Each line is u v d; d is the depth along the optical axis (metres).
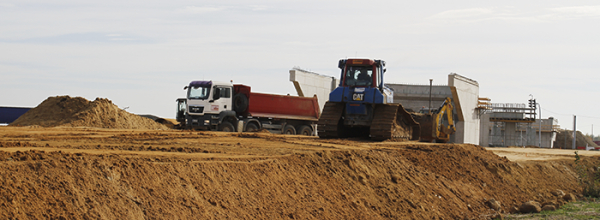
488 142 56.31
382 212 13.05
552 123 74.88
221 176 10.68
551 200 19.19
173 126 37.53
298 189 11.88
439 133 29.25
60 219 7.43
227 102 31.00
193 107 30.36
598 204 18.73
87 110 33.72
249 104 32.03
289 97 34.53
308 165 13.29
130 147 14.09
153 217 8.47
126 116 35.84
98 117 33.66
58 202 7.71
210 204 9.61
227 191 10.29
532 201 17.22
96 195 8.25
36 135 19.94
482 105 50.66
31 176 7.93
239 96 31.86
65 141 16.44
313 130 36.69
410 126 26.03
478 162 19.95
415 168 16.92
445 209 14.99
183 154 12.77
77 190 8.12
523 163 22.41
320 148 17.56
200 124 30.19
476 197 16.97
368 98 23.06
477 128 50.62
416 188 15.31
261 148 16.55
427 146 20.59
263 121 33.38
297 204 11.21
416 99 51.94
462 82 45.22
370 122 23.61
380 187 14.23
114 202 8.31
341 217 11.71
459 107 44.88
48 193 7.77
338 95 23.66
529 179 20.91
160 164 9.91
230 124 30.89
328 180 13.11
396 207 13.66
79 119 32.38
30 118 33.78
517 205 17.64
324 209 11.57
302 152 15.28
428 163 17.88
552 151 33.44
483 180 18.59
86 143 15.63
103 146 14.27
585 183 23.22
